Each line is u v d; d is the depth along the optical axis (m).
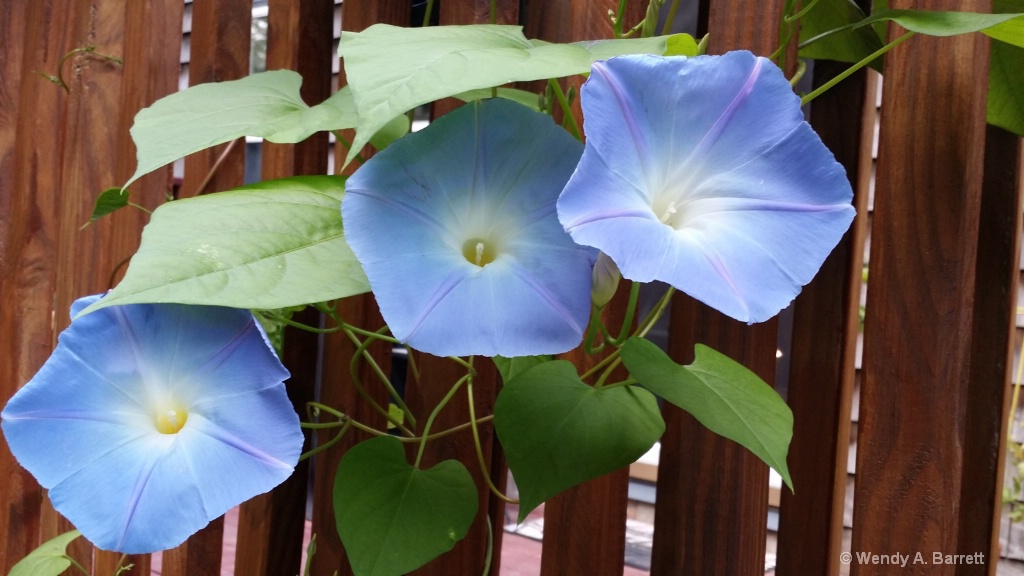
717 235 0.60
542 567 0.81
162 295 0.60
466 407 0.84
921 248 0.73
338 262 0.63
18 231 1.25
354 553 0.67
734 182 0.61
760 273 0.59
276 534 0.90
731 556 0.77
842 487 0.82
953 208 0.72
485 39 0.62
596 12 0.80
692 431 0.78
